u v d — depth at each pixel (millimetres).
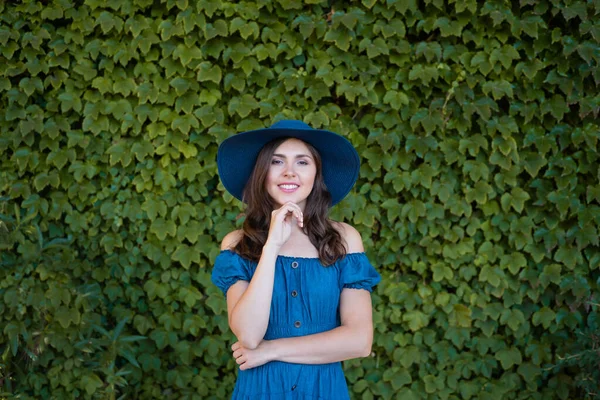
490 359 3352
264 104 3311
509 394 3367
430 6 3299
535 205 3336
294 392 1898
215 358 3373
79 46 3369
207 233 3463
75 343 3125
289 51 3305
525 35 3289
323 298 1991
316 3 3291
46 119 3420
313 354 1911
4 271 3146
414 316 3340
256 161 2125
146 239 3428
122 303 3459
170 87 3367
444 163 3354
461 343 3326
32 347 3008
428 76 3236
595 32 3150
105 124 3363
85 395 3227
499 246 3355
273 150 2033
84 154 3414
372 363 3402
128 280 3383
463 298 3355
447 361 3354
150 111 3352
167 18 3383
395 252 3379
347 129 3328
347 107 3398
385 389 3350
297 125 2072
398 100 3271
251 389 1938
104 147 3395
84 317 3180
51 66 3359
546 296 3369
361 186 3381
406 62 3338
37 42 3295
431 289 3373
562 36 3270
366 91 3271
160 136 3379
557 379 3312
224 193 3350
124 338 3174
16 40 3330
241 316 1837
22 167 3336
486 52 3273
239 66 3281
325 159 2207
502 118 3297
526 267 3355
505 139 3271
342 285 2059
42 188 3332
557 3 3191
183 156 3424
